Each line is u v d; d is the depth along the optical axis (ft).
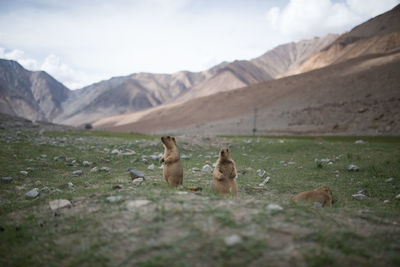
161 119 595.47
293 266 10.16
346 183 34.65
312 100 384.68
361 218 17.02
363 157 50.44
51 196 22.50
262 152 63.52
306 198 22.74
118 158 48.88
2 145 51.26
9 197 23.99
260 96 497.46
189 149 63.67
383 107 289.74
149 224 13.83
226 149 23.27
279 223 13.67
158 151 59.36
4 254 13.58
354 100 333.01
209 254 10.93
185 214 14.58
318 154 57.77
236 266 10.20
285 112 375.45
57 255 12.54
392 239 13.41
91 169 39.47
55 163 41.86
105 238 13.04
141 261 10.90
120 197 18.53
